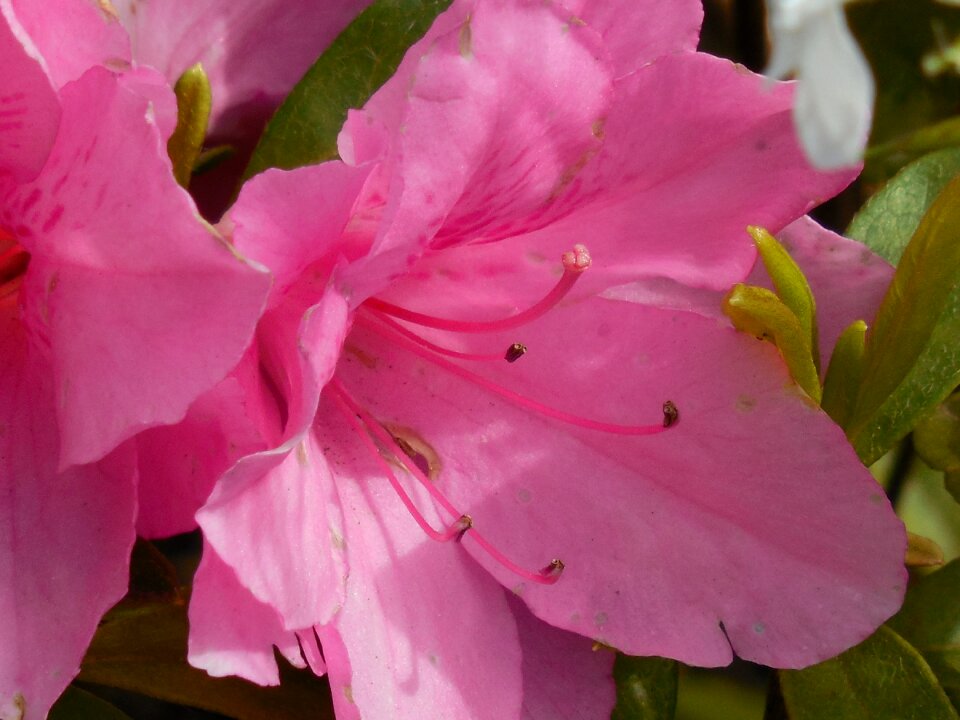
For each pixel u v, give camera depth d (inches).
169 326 3.6
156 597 4.4
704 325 4.6
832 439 4.4
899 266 4.7
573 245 4.6
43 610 4.0
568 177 4.4
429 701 4.4
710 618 4.5
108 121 3.7
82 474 4.1
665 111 4.3
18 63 3.8
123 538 4.0
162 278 3.6
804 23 3.1
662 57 4.3
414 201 4.0
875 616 4.4
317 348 3.9
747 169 4.5
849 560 4.4
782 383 4.5
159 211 3.6
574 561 4.6
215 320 3.6
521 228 4.6
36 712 3.9
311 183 3.8
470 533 4.6
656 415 4.6
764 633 4.5
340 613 4.3
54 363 3.9
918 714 4.6
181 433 4.1
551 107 4.2
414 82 3.9
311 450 4.3
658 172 4.5
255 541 3.8
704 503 4.6
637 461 4.7
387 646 4.4
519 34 4.0
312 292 4.4
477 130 4.0
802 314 4.5
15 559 4.0
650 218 4.6
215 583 3.9
